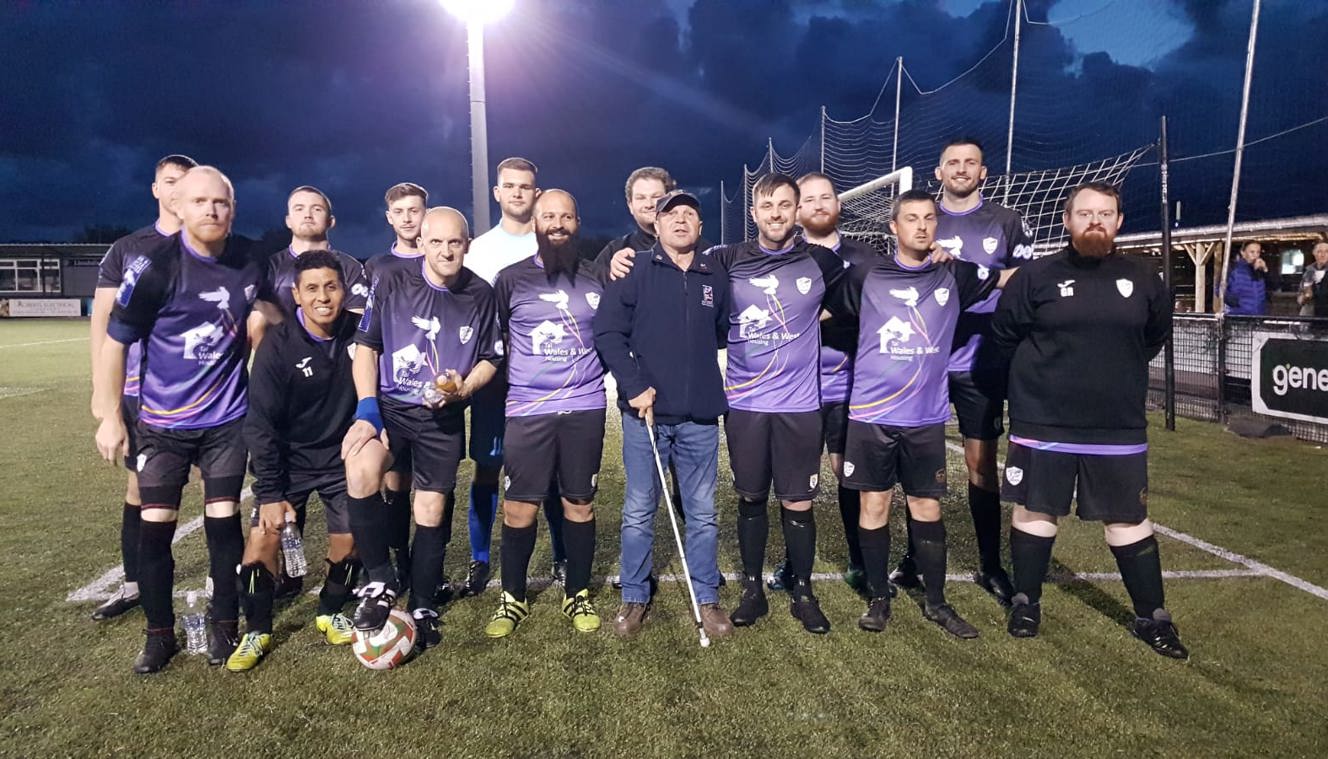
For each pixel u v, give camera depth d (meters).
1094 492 2.80
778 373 2.89
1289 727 2.25
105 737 2.22
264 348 2.73
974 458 3.38
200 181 2.56
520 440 2.88
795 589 3.06
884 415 2.91
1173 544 3.88
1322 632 2.88
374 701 2.42
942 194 3.63
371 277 4.04
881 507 2.99
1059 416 2.80
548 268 2.90
